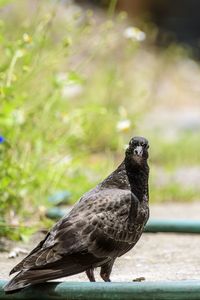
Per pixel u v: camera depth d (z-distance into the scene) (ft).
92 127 46.19
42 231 32.71
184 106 76.74
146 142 25.23
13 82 34.22
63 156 36.96
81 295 22.89
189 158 54.75
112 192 24.36
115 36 53.01
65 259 22.52
